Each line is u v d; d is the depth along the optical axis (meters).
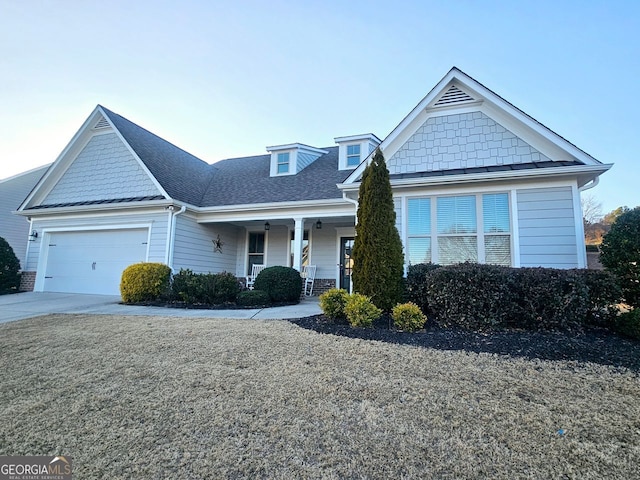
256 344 4.55
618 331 4.85
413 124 8.25
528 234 6.87
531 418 2.67
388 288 6.22
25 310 7.55
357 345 4.46
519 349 4.22
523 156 7.37
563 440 2.39
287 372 3.59
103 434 2.50
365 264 6.36
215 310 7.59
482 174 7.01
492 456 2.21
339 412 2.78
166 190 10.35
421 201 7.66
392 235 6.44
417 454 2.24
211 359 4.01
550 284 5.00
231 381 3.38
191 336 4.97
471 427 2.55
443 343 4.52
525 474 2.05
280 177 12.70
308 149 13.36
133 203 10.27
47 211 11.50
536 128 7.15
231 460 2.19
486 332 4.98
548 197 6.84
